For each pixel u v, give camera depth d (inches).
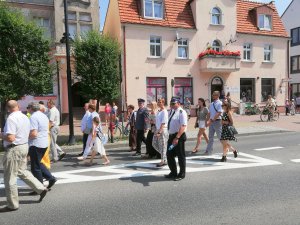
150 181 288.2
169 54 992.9
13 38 480.4
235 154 390.9
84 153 378.9
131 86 944.3
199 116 433.7
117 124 643.5
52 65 528.7
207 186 268.4
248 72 1116.5
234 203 223.8
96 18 948.0
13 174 220.8
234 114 1072.2
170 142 295.0
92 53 608.4
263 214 201.5
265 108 877.8
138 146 429.7
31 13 861.2
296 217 195.6
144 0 964.6
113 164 368.5
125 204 226.4
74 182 289.0
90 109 405.7
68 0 906.1
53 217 204.4
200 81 1038.4
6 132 218.7
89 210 215.8
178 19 1016.2
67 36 525.7
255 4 1189.1
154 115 397.7
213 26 1055.0
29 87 494.9
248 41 1115.3
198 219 195.3
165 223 190.4
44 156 265.0
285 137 575.5
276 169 326.3
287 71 1188.5
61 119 866.1
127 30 936.3
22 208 222.8
